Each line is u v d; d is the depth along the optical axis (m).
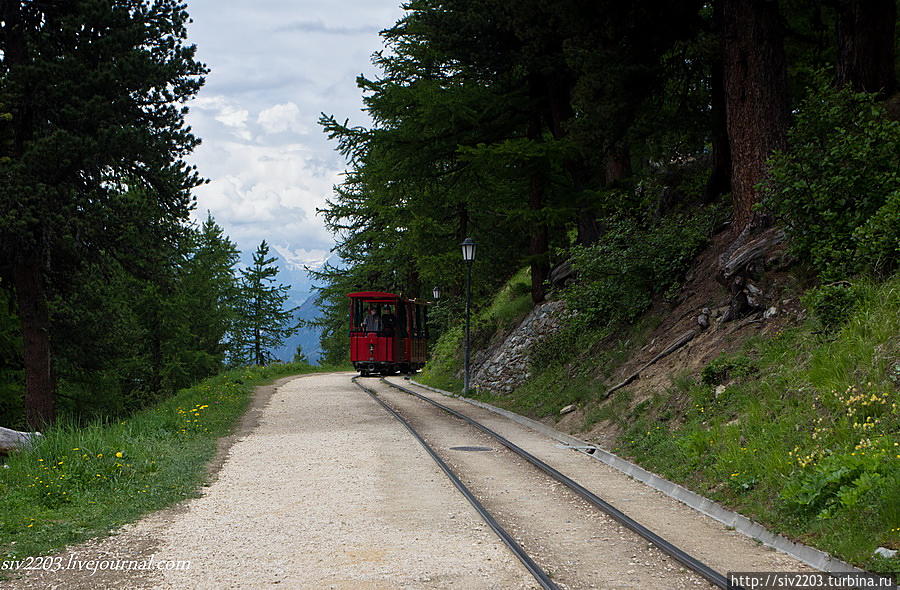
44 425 17.67
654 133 21.78
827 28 19.00
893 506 6.34
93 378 29.20
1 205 17.06
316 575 6.07
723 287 15.23
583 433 14.16
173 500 9.22
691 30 17.81
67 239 18.50
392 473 10.94
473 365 27.53
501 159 19.80
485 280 28.50
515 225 22.19
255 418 18.77
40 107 18.62
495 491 9.65
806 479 7.43
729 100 15.95
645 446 11.62
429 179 22.77
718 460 9.50
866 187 11.33
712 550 6.82
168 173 20.14
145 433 14.73
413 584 5.82
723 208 18.73
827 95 12.24
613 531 7.58
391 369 36.91
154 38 20.25
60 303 22.53
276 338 69.06
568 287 19.78
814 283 12.30
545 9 17.92
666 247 17.77
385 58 23.14
